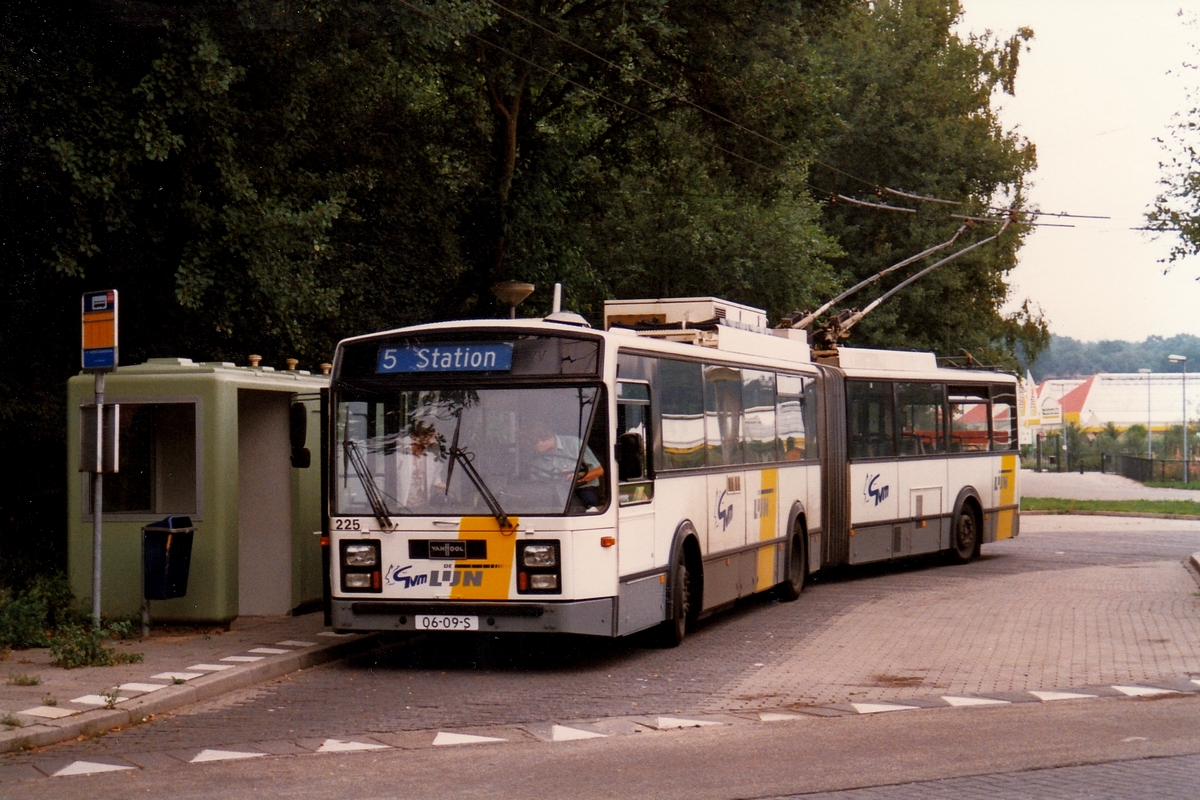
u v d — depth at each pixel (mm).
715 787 7453
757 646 13641
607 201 30859
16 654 12156
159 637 13344
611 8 24828
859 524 20547
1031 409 58688
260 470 15023
